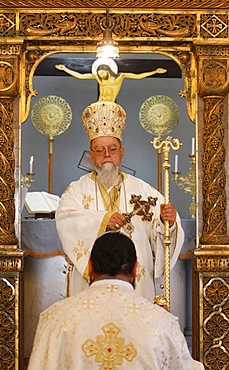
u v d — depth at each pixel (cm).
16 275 601
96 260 353
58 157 970
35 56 625
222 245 605
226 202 613
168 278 541
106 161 566
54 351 333
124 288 348
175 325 343
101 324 336
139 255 559
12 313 602
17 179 610
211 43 605
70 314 339
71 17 607
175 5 607
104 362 331
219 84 606
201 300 604
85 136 973
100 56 572
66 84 973
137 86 968
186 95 622
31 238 650
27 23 605
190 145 961
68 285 571
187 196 948
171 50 621
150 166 962
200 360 604
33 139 968
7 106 608
